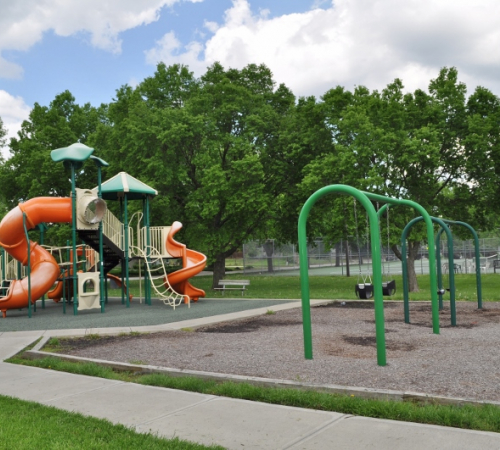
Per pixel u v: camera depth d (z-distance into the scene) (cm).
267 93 3130
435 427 475
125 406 574
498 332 1067
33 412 550
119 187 1952
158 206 2673
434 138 2180
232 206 2545
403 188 2316
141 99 3095
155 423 510
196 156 2694
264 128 2770
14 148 3859
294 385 639
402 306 1638
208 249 2772
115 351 959
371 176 2134
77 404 586
